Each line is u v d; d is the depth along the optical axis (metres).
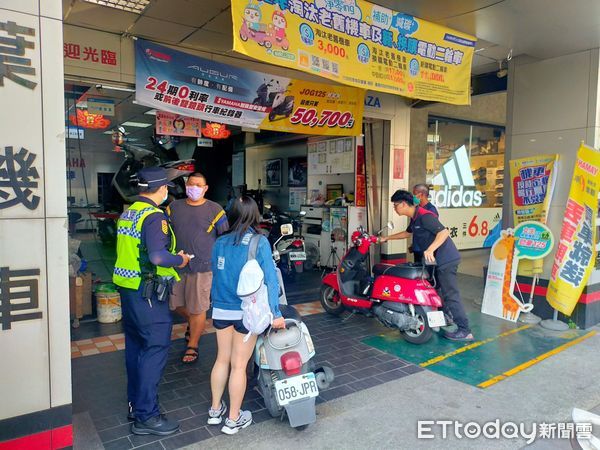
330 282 5.34
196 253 3.85
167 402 3.27
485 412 3.18
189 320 4.05
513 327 5.16
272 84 5.34
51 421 2.14
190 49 5.14
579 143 5.18
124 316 2.88
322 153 8.38
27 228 2.05
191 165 8.33
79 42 4.35
